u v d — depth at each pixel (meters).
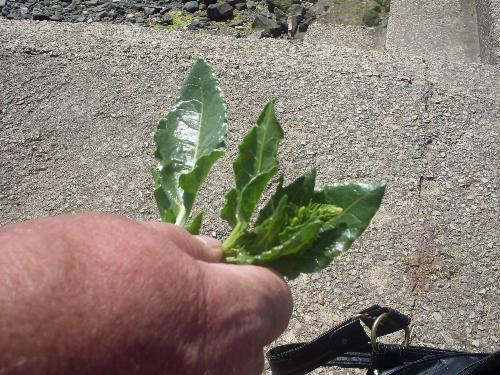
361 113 0.54
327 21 0.86
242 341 0.14
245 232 0.18
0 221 0.47
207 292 0.13
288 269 0.18
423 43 0.74
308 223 0.17
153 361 0.12
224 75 0.57
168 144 0.22
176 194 0.22
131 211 0.48
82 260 0.11
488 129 0.54
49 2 0.93
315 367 0.29
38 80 0.57
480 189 0.49
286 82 0.57
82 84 0.57
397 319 0.28
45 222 0.12
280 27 0.87
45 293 0.10
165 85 0.57
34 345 0.10
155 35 0.62
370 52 0.61
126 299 0.11
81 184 0.50
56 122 0.54
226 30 0.87
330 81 0.57
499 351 0.26
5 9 0.91
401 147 0.52
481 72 0.59
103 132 0.53
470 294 0.43
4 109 0.54
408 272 0.44
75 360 0.10
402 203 0.48
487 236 0.46
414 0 0.79
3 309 0.10
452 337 0.41
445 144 0.52
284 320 0.16
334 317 0.42
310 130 0.53
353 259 0.44
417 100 0.56
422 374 0.27
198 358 0.12
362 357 0.29
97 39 0.61
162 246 0.13
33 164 0.51
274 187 0.49
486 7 0.72
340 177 0.50
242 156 0.20
